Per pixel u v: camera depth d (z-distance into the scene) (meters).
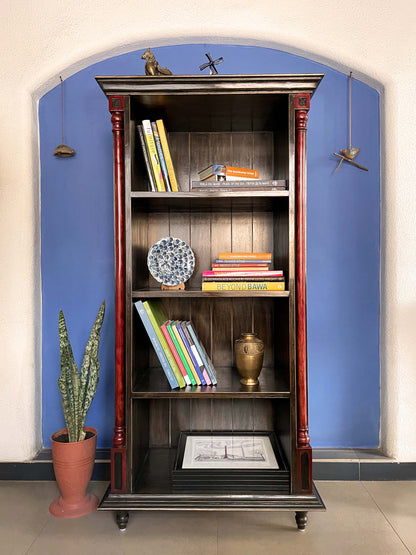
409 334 2.04
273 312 2.09
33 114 2.11
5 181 2.07
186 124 2.00
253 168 2.10
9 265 2.07
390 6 2.02
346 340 2.15
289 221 1.66
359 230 2.14
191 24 2.03
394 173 2.04
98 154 2.14
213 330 2.11
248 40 2.08
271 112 1.84
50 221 2.15
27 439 2.08
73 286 2.16
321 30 2.04
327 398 2.15
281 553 1.54
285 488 1.67
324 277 2.15
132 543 1.60
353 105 2.13
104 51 2.08
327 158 2.13
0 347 2.07
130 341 1.67
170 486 1.71
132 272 1.69
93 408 2.15
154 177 1.73
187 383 1.76
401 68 2.03
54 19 2.05
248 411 2.12
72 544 1.59
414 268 2.04
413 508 1.82
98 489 1.99
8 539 1.62
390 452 2.07
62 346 1.79
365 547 1.57
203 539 1.62
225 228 2.11
